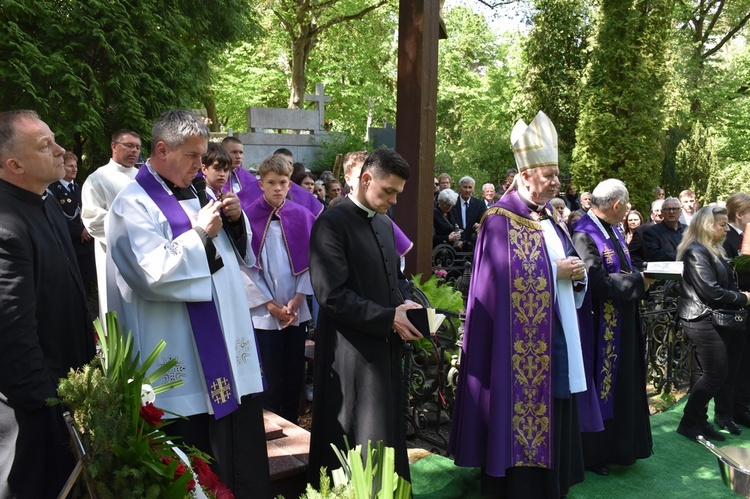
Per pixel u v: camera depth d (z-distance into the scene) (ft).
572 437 12.68
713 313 15.81
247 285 13.96
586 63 61.11
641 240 25.99
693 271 16.01
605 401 14.03
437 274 22.99
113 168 15.75
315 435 10.55
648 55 53.83
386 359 10.32
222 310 9.16
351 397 10.16
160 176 9.16
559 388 11.87
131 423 6.75
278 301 14.34
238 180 18.42
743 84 75.10
